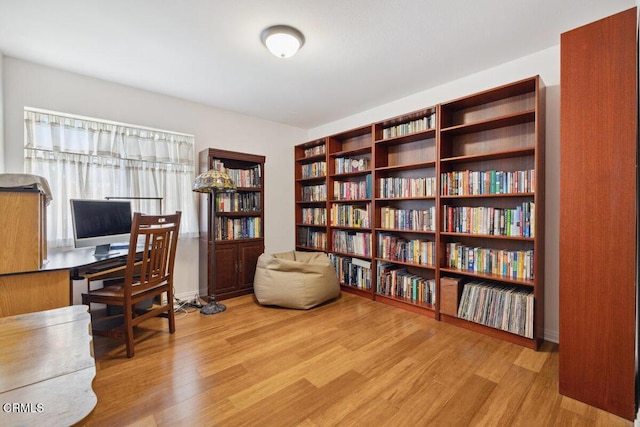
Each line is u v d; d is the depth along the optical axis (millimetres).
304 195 4285
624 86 1393
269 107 3465
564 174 1562
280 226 4137
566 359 1546
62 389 703
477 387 1624
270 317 2680
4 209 1535
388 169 3096
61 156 2453
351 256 3562
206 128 3383
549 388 1615
